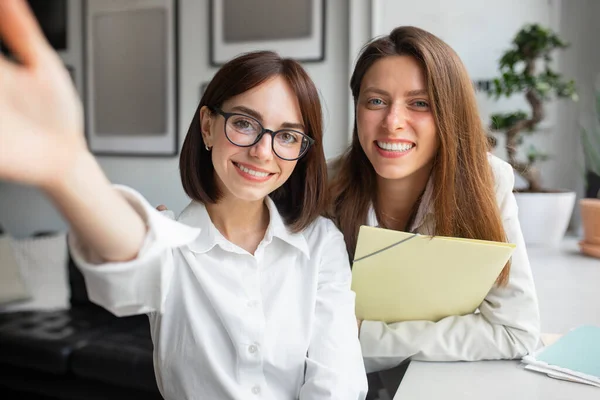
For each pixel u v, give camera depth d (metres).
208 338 0.73
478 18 1.71
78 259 0.47
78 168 0.38
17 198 2.68
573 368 0.73
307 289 0.80
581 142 1.69
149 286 0.54
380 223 0.97
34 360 1.89
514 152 1.45
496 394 0.67
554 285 1.15
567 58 1.70
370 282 0.82
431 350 0.79
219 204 0.81
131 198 0.48
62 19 2.46
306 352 0.78
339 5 1.92
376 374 0.99
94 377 1.82
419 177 0.92
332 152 1.96
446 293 0.80
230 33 2.10
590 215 1.42
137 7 2.29
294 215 0.86
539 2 1.66
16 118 0.32
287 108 0.73
